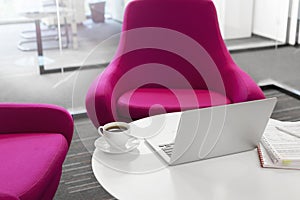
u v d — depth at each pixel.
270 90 3.94
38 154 1.78
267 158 1.67
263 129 1.71
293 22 3.98
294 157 1.62
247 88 2.34
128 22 2.72
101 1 3.82
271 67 4.13
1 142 1.89
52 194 1.89
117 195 1.45
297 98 3.72
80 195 2.30
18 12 3.78
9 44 3.86
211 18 2.72
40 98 3.58
